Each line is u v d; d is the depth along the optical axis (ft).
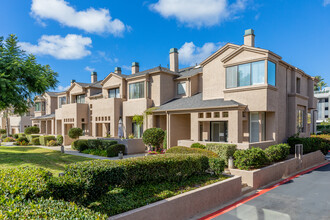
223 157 45.24
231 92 61.05
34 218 12.19
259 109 55.26
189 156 32.37
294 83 69.15
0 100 54.54
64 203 15.51
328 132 119.75
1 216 11.87
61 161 51.01
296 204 30.25
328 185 39.78
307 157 57.21
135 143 70.03
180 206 24.18
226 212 27.32
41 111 147.54
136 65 104.99
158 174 28.37
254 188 37.09
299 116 71.56
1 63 52.95
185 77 81.30
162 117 79.10
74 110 104.83
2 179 17.39
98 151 68.69
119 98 89.97
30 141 109.81
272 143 55.36
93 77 132.36
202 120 62.34
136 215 19.74
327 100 234.38
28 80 59.62
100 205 20.59
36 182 17.46
